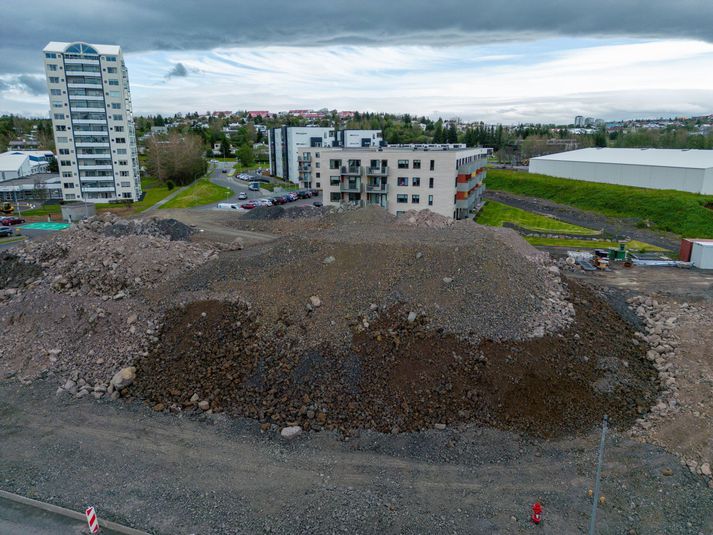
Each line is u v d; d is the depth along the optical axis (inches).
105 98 3206.2
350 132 4239.7
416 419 807.7
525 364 887.1
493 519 629.3
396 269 1082.7
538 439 773.9
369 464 727.1
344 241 1194.0
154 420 829.8
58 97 3157.0
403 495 669.3
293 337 952.9
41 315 1086.4
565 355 938.1
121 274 1216.8
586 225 2420.0
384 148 2861.7
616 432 792.3
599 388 881.5
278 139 4446.4
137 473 709.9
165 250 1330.0
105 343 1015.6
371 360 895.7
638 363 976.9
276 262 1173.7
